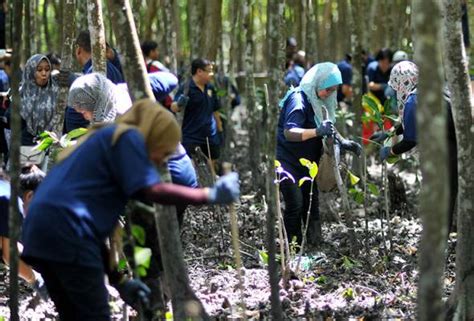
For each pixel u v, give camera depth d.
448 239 11.21
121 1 7.31
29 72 12.91
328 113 11.99
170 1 19.89
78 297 6.70
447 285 10.23
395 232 13.37
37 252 6.57
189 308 7.62
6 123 13.93
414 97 10.65
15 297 7.34
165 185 6.39
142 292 7.00
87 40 12.27
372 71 21.97
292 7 25.42
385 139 11.85
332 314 9.38
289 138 11.70
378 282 10.46
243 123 28.28
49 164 12.05
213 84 18.55
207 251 12.26
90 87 8.80
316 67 11.93
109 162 6.56
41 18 28.78
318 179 11.63
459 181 8.17
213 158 16.80
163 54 24.59
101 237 6.62
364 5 22.42
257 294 10.11
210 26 20.12
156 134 6.66
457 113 8.00
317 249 12.32
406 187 17.81
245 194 17.55
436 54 5.12
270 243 7.95
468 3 12.88
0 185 8.32
